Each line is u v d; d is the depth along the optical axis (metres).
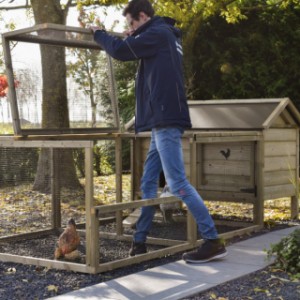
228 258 5.00
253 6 12.30
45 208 6.13
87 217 4.52
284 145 6.98
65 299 3.84
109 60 6.20
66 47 5.85
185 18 11.01
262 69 11.90
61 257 4.91
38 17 8.80
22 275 4.56
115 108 6.23
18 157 5.86
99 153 10.62
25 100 5.46
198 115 7.02
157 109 4.62
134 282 4.24
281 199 8.94
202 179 6.82
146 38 4.58
